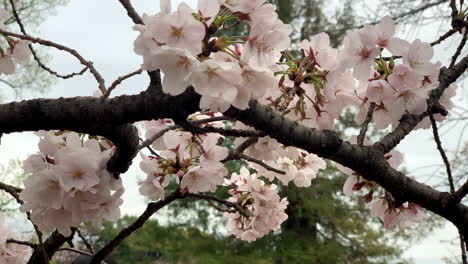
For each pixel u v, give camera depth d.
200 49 0.38
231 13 0.42
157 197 0.67
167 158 0.68
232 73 0.39
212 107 0.41
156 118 0.43
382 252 5.04
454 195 0.54
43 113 0.42
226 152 0.68
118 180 0.49
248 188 0.88
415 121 0.60
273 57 0.45
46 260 0.57
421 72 0.53
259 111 0.46
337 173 5.37
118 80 0.51
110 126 0.43
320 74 0.52
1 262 0.72
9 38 0.66
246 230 0.92
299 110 0.55
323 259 4.95
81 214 0.48
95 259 0.62
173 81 0.38
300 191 5.05
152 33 0.37
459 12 0.68
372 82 0.53
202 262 4.84
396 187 0.54
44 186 0.47
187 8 0.39
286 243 5.02
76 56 0.55
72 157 0.46
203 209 5.16
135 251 6.68
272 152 0.70
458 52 0.67
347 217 5.39
